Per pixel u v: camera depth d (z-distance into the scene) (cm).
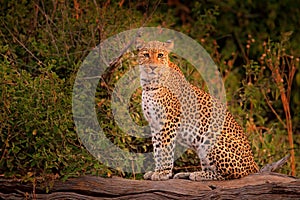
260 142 1294
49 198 1006
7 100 993
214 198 949
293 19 1744
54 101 1009
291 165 1266
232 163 1009
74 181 1010
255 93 1326
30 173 983
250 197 928
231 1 1762
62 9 1251
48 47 1209
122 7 1350
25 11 1293
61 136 987
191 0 1794
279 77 1359
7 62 1074
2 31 1264
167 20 1498
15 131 1006
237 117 1292
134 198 989
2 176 1028
